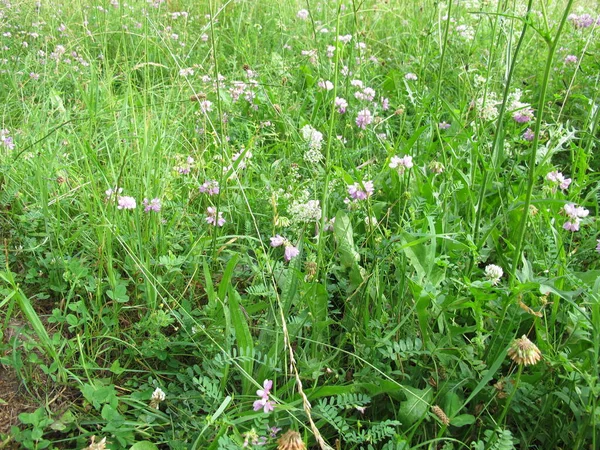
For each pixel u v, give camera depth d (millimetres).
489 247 856
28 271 803
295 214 743
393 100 1350
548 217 770
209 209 822
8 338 708
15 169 945
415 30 1650
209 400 636
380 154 1097
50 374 639
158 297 763
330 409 580
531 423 634
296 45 1644
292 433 450
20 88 1250
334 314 783
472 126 1038
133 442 592
